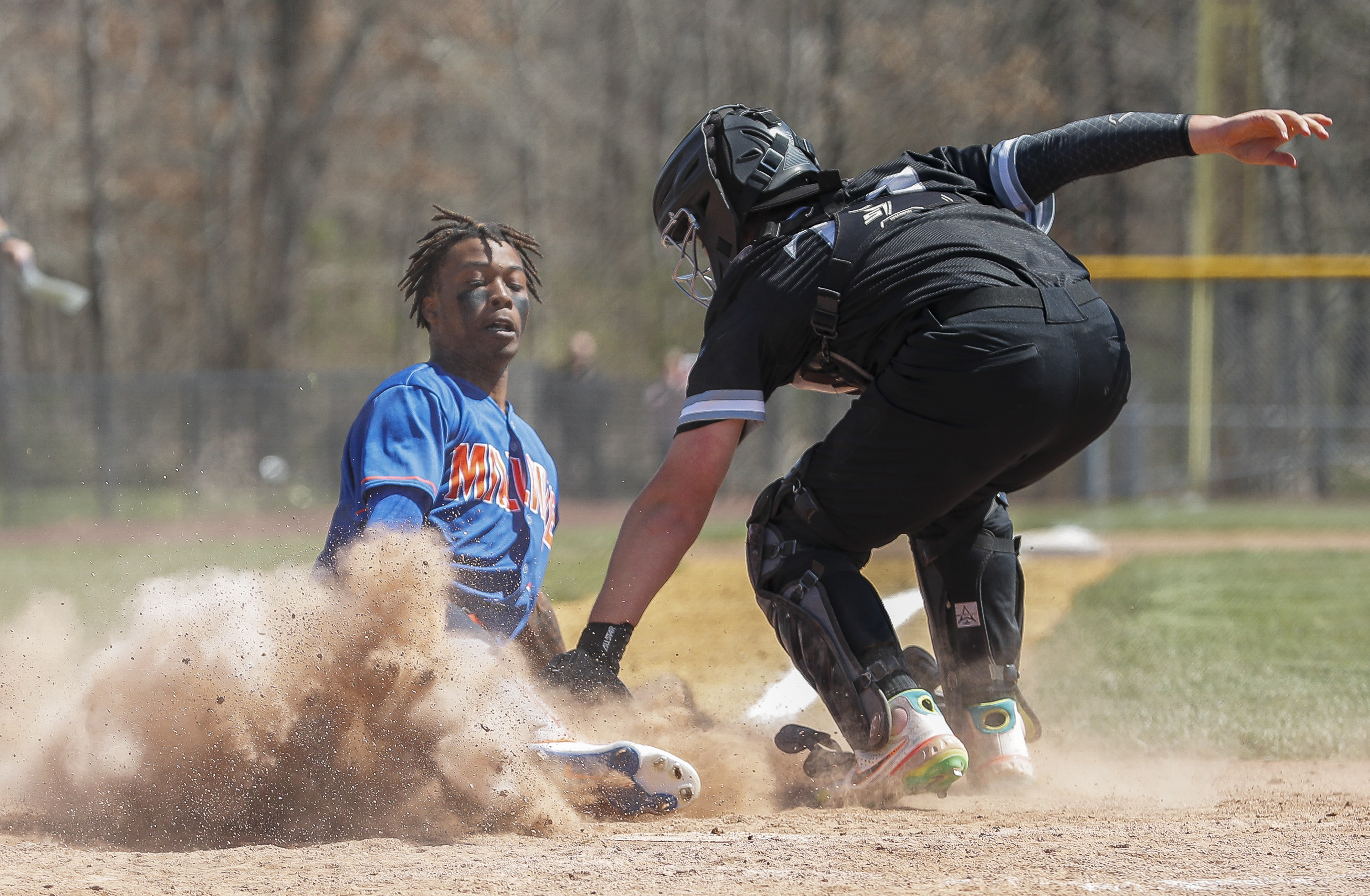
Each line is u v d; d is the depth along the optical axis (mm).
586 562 36469
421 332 123875
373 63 106188
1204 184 71625
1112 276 62844
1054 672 20297
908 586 25375
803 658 12422
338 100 106188
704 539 48312
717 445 12227
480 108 118000
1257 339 65812
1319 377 67562
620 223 125000
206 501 71438
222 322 106750
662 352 110250
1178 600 29750
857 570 12562
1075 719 16766
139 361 132375
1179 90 94188
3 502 69625
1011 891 8664
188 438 73438
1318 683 19234
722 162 12758
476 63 109438
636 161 125812
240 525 63781
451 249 14547
